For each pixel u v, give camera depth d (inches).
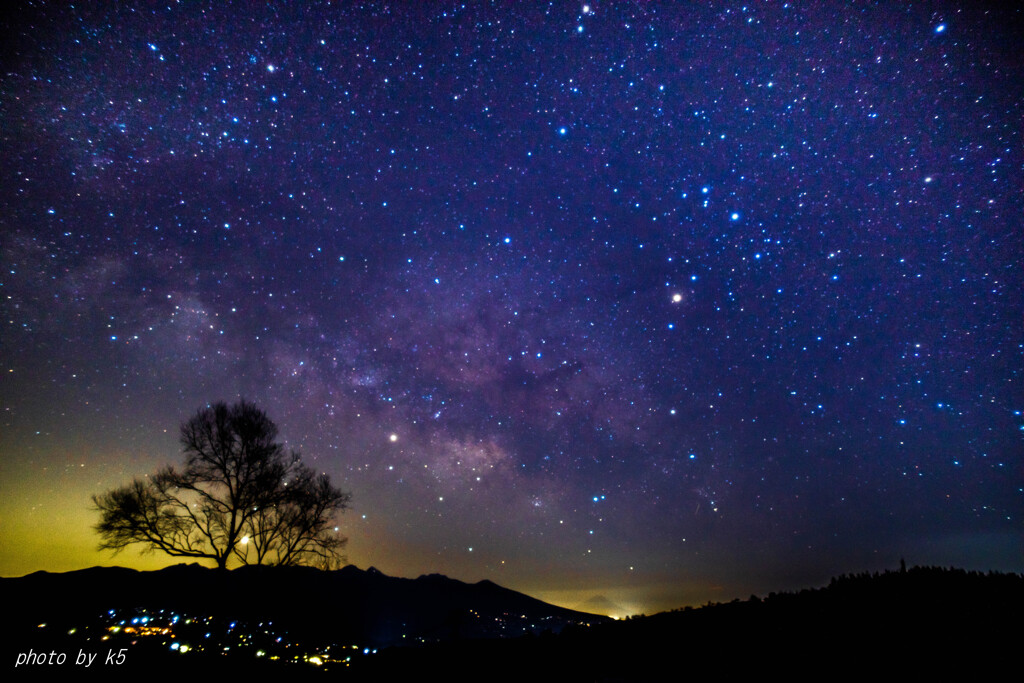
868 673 173.3
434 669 260.5
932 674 165.3
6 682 233.0
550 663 244.1
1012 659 166.4
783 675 183.8
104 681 245.6
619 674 213.5
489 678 231.1
